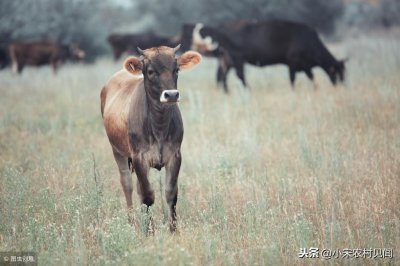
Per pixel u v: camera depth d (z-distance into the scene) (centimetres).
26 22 10525
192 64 2183
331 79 5272
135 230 2023
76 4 11125
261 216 2020
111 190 2477
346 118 3509
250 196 2336
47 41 8988
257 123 3541
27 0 10631
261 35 5375
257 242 1883
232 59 5450
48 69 9825
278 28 5325
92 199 2152
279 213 2094
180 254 1697
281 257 1767
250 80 5925
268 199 2247
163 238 1892
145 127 2052
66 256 1786
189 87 5856
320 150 2791
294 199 2292
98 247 1894
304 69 5331
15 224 2069
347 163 2628
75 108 4800
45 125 4016
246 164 2803
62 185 2520
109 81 2542
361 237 1866
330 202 2191
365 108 3684
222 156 2547
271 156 2927
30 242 1895
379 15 13638
